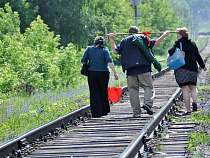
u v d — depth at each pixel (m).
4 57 79.44
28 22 142.38
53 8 157.00
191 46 36.31
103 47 36.62
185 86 37.41
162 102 47.84
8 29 104.06
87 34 163.00
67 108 47.22
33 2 157.75
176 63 36.03
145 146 25.44
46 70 80.38
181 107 42.75
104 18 167.50
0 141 31.16
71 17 160.50
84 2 164.62
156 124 31.66
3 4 141.75
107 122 36.00
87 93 63.44
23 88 66.69
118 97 37.56
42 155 25.78
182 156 23.30
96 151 25.78
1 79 64.50
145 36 34.56
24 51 82.56
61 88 76.81
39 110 42.28
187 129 31.12
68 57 90.19
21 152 25.98
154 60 34.69
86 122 37.03
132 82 35.66
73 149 26.86
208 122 32.66
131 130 31.89
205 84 62.88
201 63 37.22
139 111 36.84
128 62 34.53
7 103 52.16
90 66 36.62
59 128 32.97
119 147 26.59
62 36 163.00
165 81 76.38
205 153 23.47
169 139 28.23
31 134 28.78
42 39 106.06
